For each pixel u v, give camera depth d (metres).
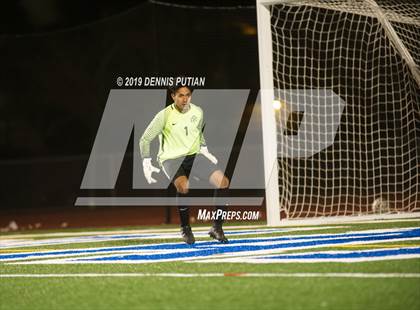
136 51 84.19
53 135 91.75
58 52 86.38
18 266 22.22
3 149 89.56
